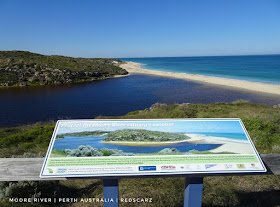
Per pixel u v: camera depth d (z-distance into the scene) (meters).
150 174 2.20
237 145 2.54
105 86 39.72
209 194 3.38
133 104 25.81
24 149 6.88
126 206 3.08
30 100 28.36
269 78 45.75
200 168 2.27
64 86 40.25
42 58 57.00
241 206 3.06
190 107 15.24
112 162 2.27
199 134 2.67
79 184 3.99
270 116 10.36
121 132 2.65
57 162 2.25
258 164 2.36
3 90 35.81
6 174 2.45
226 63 117.56
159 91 33.47
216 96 28.44
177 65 105.38
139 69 75.56
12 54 55.75
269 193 3.39
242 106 16.25
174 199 3.24
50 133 8.63
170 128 2.75
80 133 2.61
